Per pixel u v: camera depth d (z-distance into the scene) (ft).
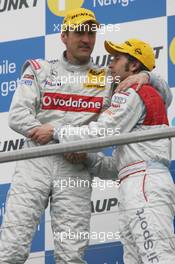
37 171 40.86
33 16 46.01
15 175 40.98
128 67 41.24
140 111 40.27
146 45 41.34
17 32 46.06
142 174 39.58
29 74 41.52
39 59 43.37
